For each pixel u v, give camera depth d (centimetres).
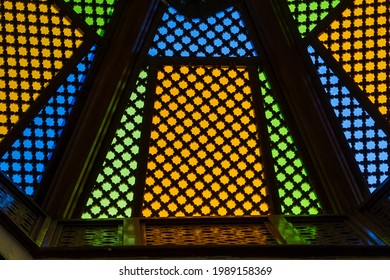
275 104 690
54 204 636
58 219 628
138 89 693
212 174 671
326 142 666
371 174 667
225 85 697
